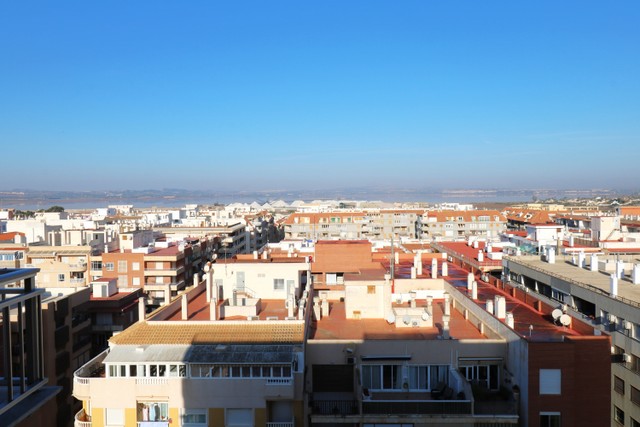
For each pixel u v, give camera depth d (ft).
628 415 163.84
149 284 375.04
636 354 159.84
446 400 128.77
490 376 141.79
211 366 129.90
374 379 143.33
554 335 136.15
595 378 124.98
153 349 134.21
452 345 141.69
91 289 278.05
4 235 456.86
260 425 129.39
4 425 51.80
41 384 57.93
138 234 423.64
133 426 129.59
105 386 130.21
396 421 128.47
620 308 168.86
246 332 142.61
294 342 136.67
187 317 167.63
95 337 270.87
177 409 129.80
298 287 205.26
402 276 220.64
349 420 129.80
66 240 414.82
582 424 124.16
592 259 235.40
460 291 186.29
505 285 206.80
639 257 267.18
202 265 463.83
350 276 186.09
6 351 53.21
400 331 159.74
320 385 145.07
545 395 123.95
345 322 171.94
